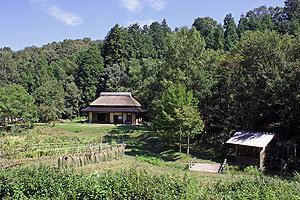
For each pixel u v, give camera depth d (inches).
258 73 1086.4
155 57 3216.0
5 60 3316.9
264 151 964.6
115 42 3006.9
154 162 934.4
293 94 1019.3
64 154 890.1
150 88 1535.4
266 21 2691.9
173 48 1418.6
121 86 2640.3
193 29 1441.9
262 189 398.6
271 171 911.7
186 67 1409.9
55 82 2544.3
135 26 3791.8
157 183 395.5
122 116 2062.0
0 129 1550.2
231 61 1252.5
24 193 406.6
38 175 429.4
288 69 1033.5
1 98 1577.3
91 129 1733.5
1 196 406.0
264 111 1218.6
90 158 874.8
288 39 1200.8
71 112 2402.8
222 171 855.7
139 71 2346.2
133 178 410.3
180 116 1061.1
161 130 1168.2
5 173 433.7
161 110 1205.7
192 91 1200.8
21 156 898.1
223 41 2615.7
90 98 2657.5
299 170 898.1
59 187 395.2
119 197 378.6
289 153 1007.0
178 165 954.1
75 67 3346.5
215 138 1414.9
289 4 2785.4
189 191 392.8
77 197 384.2
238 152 1021.8
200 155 1183.6
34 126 1772.9
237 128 1336.1
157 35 3641.7
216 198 391.5
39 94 2020.2
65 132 1651.1
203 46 1462.8
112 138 1493.6
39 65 3444.9
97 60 2790.4
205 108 1352.1
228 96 1239.5
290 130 1205.7
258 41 1146.0
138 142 1464.1
